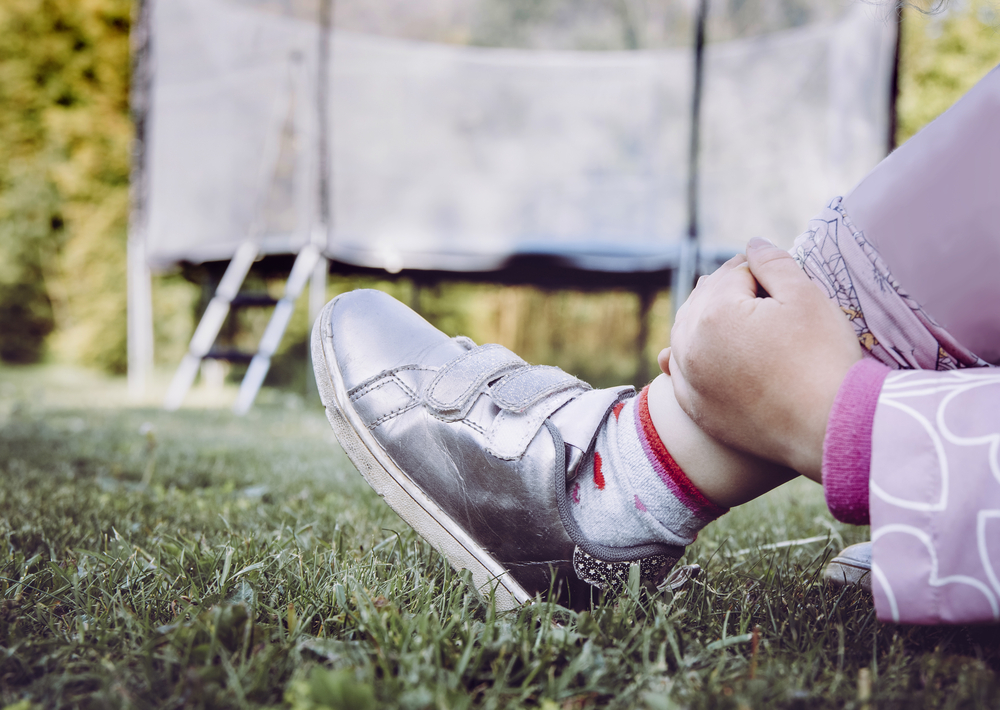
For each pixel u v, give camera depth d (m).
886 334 0.65
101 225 7.97
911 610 0.52
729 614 0.75
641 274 5.49
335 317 0.86
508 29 6.09
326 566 0.85
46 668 0.60
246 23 5.25
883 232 0.65
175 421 3.49
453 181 6.04
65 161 8.22
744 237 5.70
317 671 0.52
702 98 4.73
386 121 5.96
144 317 5.21
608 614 0.69
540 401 0.74
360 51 5.85
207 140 5.20
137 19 5.04
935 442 0.53
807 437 0.58
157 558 0.86
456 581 0.78
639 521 0.71
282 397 5.82
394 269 5.32
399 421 0.78
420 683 0.56
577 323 8.12
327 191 4.82
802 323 0.58
